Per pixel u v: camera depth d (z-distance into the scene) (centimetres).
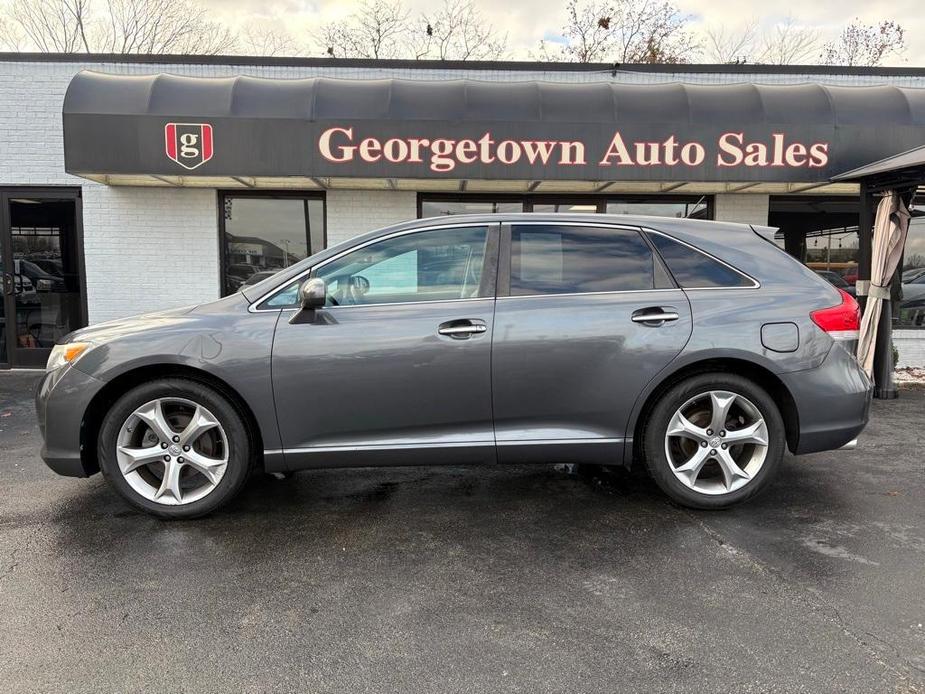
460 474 456
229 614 271
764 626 261
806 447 372
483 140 748
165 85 754
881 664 235
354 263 370
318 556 325
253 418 367
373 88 771
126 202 877
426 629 260
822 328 369
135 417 356
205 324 354
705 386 366
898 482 436
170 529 357
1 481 437
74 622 264
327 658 241
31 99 862
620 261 377
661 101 772
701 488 375
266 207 895
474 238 376
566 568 312
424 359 354
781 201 924
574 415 364
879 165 705
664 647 247
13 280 893
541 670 234
